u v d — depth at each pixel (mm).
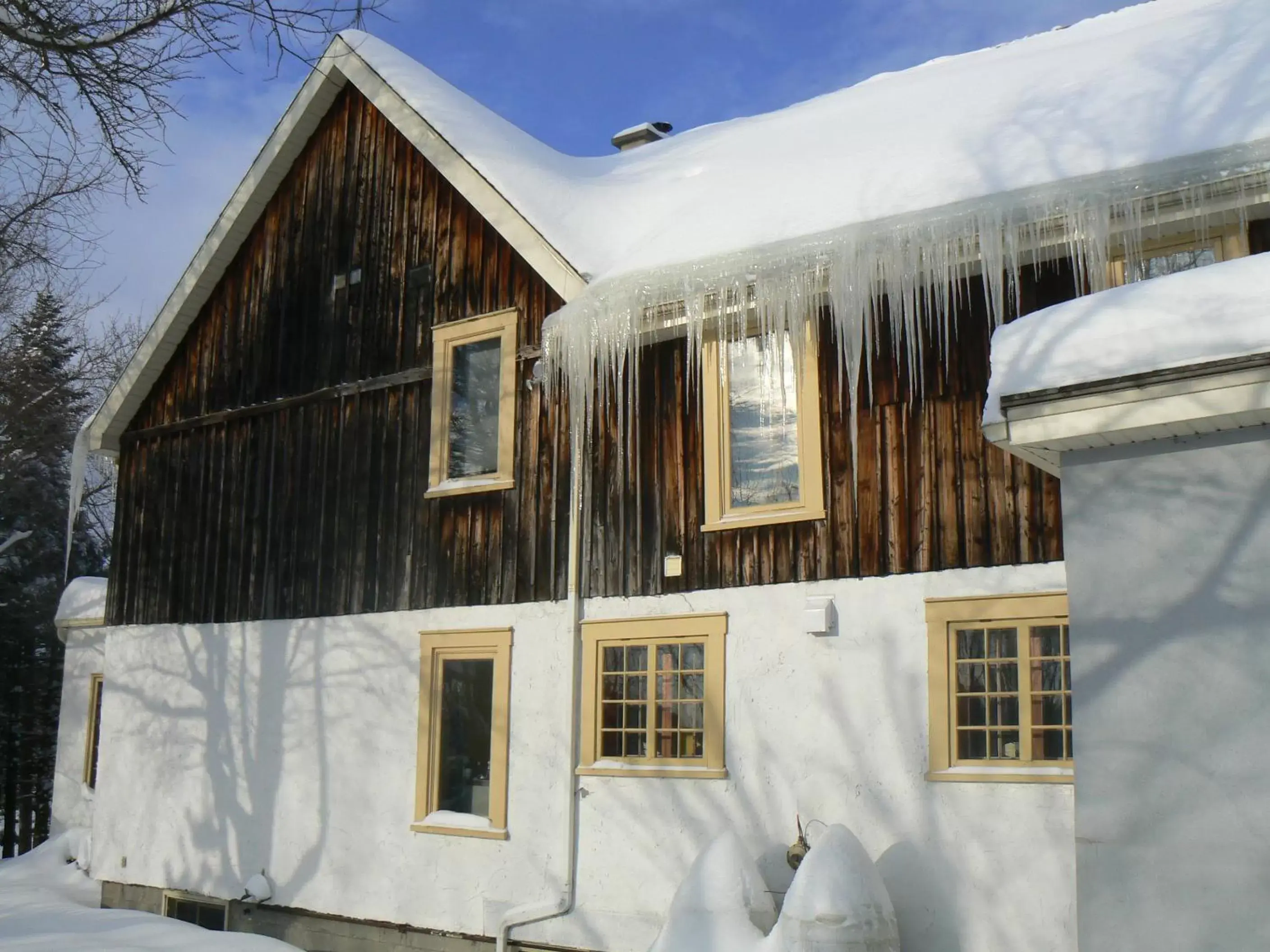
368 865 10141
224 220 12719
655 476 9055
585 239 9727
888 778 7559
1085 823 5094
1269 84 7086
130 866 12211
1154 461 5227
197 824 11672
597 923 8625
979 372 7730
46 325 20906
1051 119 7977
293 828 10812
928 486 7785
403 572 10523
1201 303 5148
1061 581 7168
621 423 9281
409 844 9891
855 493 8062
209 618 12156
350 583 10930
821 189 8516
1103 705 5152
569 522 9469
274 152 12398
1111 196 6887
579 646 9188
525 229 9875
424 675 10109
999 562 7418
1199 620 5004
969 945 7047
